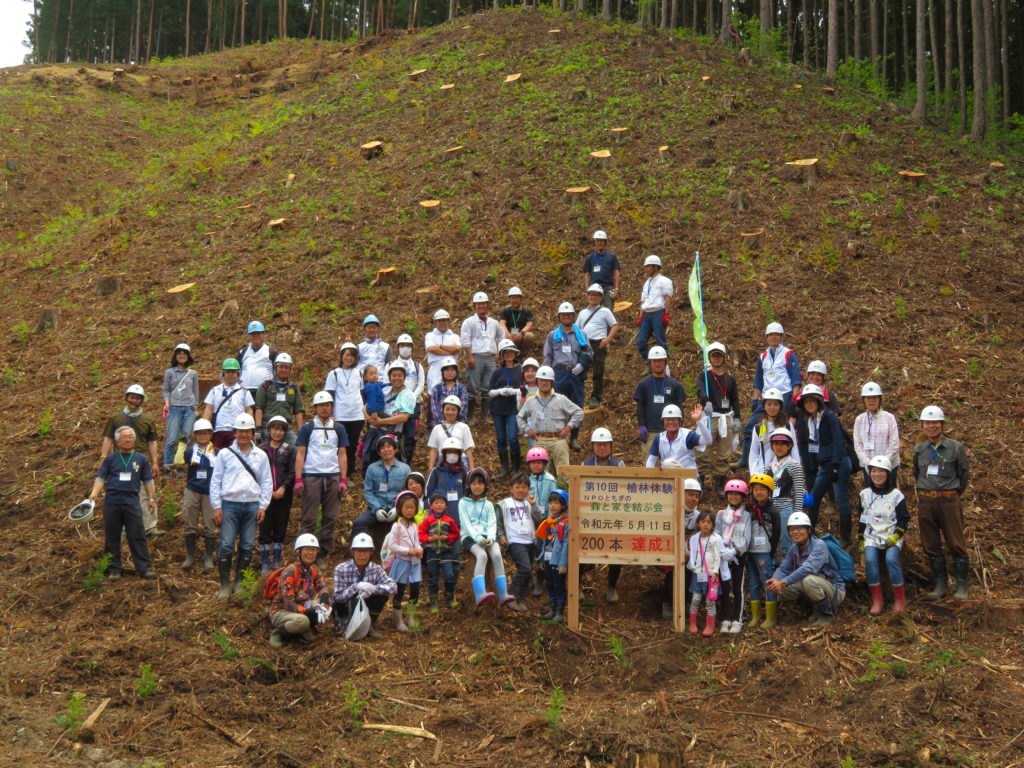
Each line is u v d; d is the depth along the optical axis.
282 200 22.14
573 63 28.30
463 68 30.05
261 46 50.84
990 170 21.78
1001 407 12.64
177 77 42.16
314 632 8.63
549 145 22.34
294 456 10.44
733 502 9.03
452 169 21.83
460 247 18.30
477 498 9.30
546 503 9.52
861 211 18.59
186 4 56.59
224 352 15.62
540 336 15.04
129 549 10.50
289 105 32.97
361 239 19.20
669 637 8.77
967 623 8.42
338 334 15.80
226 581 9.44
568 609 8.78
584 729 6.95
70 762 6.49
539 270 17.09
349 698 7.42
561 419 10.95
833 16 30.47
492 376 12.26
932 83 37.22
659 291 13.58
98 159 31.11
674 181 20.08
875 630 8.45
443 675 7.97
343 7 56.41
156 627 8.90
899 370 13.58
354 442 11.61
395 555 8.95
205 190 24.27
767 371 11.32
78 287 19.23
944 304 15.49
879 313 15.17
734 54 31.28
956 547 8.80
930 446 9.09
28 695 7.55
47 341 16.91
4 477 12.34
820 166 20.38
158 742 6.87
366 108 28.44
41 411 14.16
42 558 10.33
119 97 38.75
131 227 22.20
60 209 26.81
